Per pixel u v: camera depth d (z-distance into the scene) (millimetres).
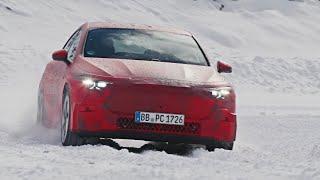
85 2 99188
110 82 16906
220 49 95500
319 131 27172
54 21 86312
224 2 119562
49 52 66562
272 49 102812
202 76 17922
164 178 10344
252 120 30828
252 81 72688
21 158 12984
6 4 86375
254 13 117375
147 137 16906
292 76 76438
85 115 16797
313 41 110688
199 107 17094
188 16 108062
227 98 17547
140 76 17203
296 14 121812
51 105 20484
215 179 10391
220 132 17281
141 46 19281
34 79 57531
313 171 11391
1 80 55688
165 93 16906
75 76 17641
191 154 16406
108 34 19625
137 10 103188
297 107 44812
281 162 13250
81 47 19125
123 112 16766
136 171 10977
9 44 66312
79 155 13867
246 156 15109
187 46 19812
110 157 13625
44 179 10219
